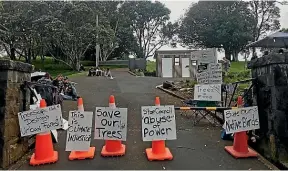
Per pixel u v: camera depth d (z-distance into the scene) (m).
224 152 4.82
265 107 4.55
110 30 32.03
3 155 4.03
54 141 5.38
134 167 4.16
